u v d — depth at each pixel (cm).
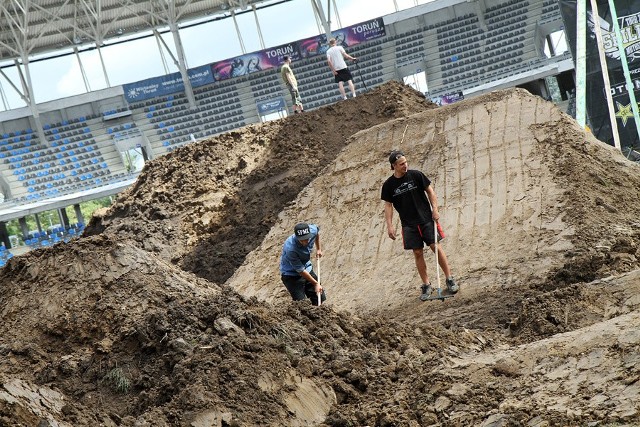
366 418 751
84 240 1141
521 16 4516
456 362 868
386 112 2189
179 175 2238
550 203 1496
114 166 4462
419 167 1777
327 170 1966
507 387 769
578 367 755
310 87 4625
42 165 4400
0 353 980
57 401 743
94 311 1027
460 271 1404
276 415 752
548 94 4078
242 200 2077
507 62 4456
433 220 1258
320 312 977
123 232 2103
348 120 2209
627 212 1480
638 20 2439
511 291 1270
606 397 680
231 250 1912
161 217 2123
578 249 1332
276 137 2233
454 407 745
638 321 815
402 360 867
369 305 1439
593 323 958
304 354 866
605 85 2473
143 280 1072
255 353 828
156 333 898
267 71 4669
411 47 4625
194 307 920
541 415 675
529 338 981
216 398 750
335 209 1834
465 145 1764
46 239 3841
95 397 855
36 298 1067
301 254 1217
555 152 1628
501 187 1600
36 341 1009
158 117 4581
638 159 2477
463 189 1645
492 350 940
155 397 805
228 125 4591
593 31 2505
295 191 1983
